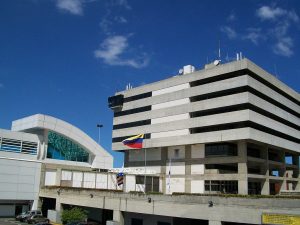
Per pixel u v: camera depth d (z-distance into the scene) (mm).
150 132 83312
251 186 73125
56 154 81062
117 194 53312
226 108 71438
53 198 69875
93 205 57031
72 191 62156
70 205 64062
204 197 42062
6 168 66625
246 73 70312
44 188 70125
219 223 39938
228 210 39375
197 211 42375
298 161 89500
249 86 68562
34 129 79750
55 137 81562
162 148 83125
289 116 81500
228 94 72125
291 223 34156
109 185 80312
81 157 86438
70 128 83500
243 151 68500
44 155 77500
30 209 69312
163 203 46469
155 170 83500
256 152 75312
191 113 76562
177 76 81062
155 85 85438
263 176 71250
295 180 84250
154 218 53844
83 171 76750
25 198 68625
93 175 78062
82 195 59688
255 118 68062
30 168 70438
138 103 88375
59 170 73062
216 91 72500
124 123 90812
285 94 83188
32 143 75688
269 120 72688
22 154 73188
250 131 66375
